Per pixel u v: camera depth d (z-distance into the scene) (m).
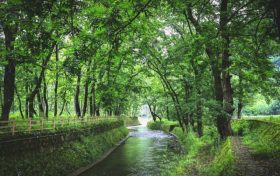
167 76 38.16
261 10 12.45
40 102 32.38
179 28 32.12
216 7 15.07
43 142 18.89
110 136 40.06
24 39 10.71
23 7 9.46
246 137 20.61
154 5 11.21
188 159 20.95
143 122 128.62
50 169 18.30
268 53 16.88
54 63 24.16
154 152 33.28
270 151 14.63
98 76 29.38
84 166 23.72
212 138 26.42
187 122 40.19
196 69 28.12
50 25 12.05
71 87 34.44
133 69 35.88
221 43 13.90
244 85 33.84
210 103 20.78
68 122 25.34
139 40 28.45
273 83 27.27
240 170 11.81
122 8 10.78
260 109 68.56
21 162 15.82
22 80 32.50
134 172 22.47
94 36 11.45
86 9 11.27
